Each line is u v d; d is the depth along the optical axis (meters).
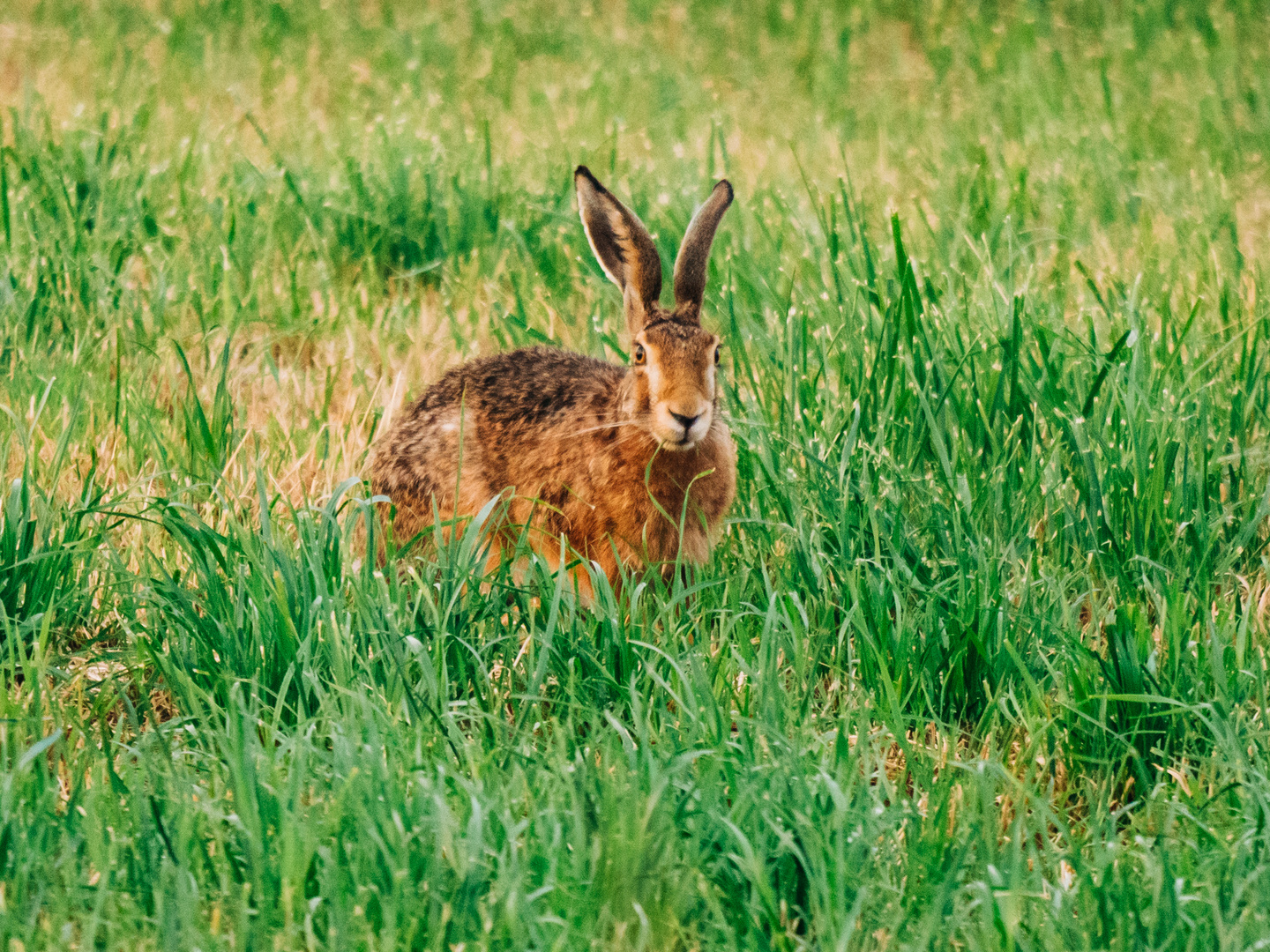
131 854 5.83
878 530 8.35
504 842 5.96
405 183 15.39
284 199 15.51
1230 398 10.34
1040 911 5.75
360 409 11.68
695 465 9.00
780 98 23.83
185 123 20.02
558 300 13.80
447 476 9.65
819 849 5.71
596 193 9.70
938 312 11.10
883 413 9.85
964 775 6.97
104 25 27.69
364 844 5.78
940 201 16.14
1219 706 7.02
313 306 13.62
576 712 7.23
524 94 23.53
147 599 8.06
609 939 5.60
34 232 13.70
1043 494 9.62
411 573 8.34
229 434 10.66
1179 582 8.28
